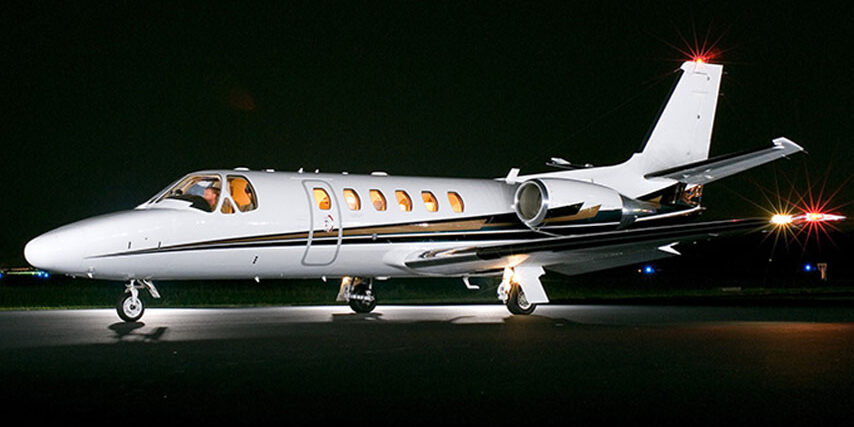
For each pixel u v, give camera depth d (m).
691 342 12.46
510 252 17.22
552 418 7.00
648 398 7.86
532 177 21.31
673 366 9.87
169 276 16.28
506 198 20.48
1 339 12.57
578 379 8.94
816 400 7.75
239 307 21.89
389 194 18.77
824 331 14.37
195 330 14.20
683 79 22.20
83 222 15.55
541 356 10.78
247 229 16.58
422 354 10.95
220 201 16.47
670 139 21.97
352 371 9.45
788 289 36.56
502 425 6.75
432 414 7.15
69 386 8.38
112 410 7.22
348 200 18.12
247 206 16.80
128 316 16.00
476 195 20.09
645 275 46.81
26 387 8.31
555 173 21.12
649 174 20.78
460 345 11.99
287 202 17.19
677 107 22.12
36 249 14.96
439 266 18.38
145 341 12.37
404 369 9.61
